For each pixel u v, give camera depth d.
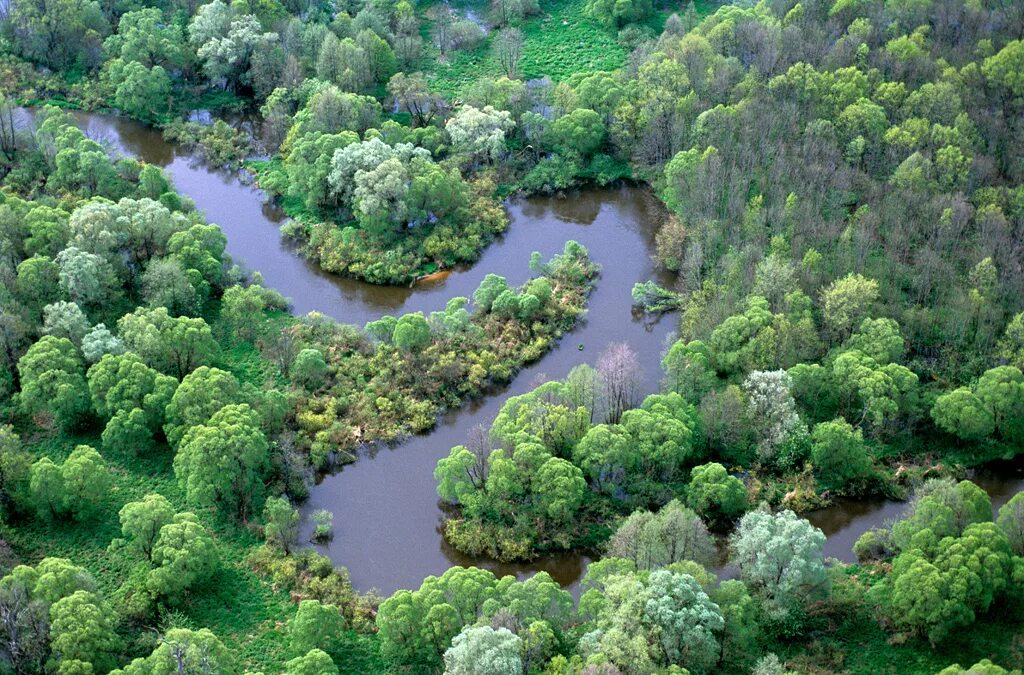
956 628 165.75
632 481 190.00
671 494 188.00
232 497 184.75
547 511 183.12
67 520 182.25
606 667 145.88
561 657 152.50
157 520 173.62
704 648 153.38
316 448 199.00
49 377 194.62
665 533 170.00
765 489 191.38
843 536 186.50
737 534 179.88
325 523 186.88
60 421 197.00
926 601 161.00
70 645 153.00
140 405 195.00
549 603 159.12
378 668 161.75
